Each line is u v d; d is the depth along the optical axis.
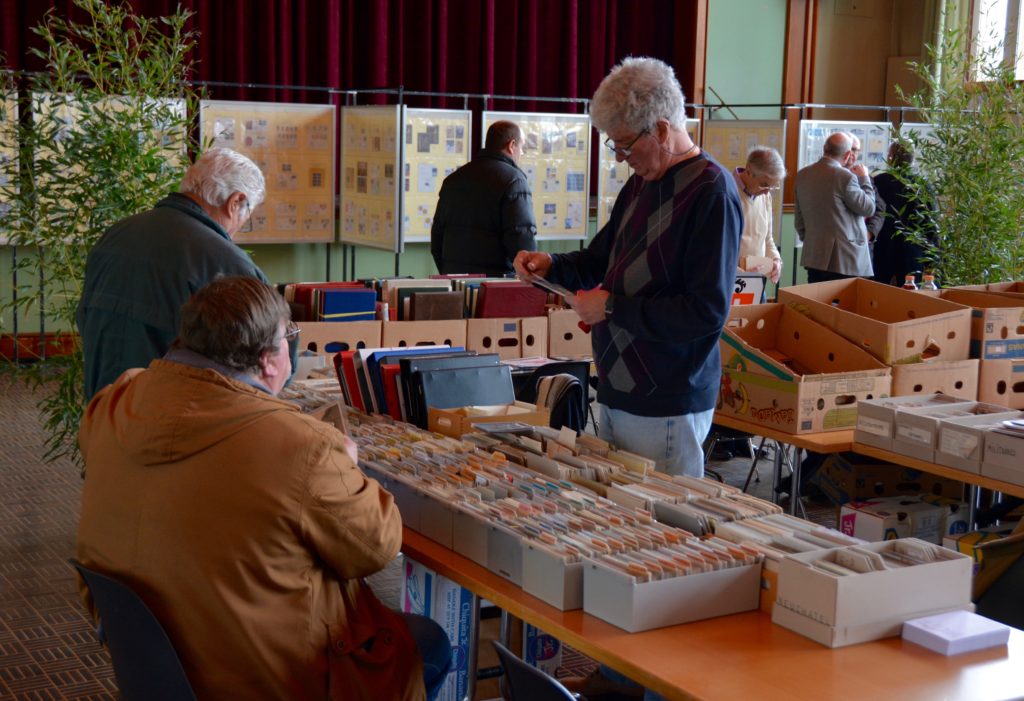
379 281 4.84
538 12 9.13
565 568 2.02
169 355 1.94
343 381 3.25
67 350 7.51
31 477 5.30
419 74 8.76
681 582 1.97
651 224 2.74
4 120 5.53
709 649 1.88
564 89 9.29
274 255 8.48
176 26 5.24
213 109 7.27
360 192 7.79
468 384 3.10
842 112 10.67
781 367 3.89
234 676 1.87
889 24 10.80
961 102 6.63
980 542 3.35
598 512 2.30
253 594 1.84
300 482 1.84
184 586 1.84
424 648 2.35
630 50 9.66
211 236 2.83
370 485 1.96
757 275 5.29
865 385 3.96
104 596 1.91
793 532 2.20
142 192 4.64
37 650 3.59
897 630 1.95
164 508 1.84
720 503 2.39
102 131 4.66
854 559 2.00
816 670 1.80
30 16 7.36
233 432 1.84
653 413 2.80
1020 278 6.36
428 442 2.78
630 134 2.69
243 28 8.02
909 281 5.30
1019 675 1.80
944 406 3.71
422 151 7.67
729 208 2.65
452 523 2.34
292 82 8.33
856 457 4.42
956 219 6.53
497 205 5.68
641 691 2.80
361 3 8.51
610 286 2.86
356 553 1.91
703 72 9.85
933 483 4.39
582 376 4.59
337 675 1.94
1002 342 4.34
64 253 4.82
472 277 5.20
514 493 2.42
